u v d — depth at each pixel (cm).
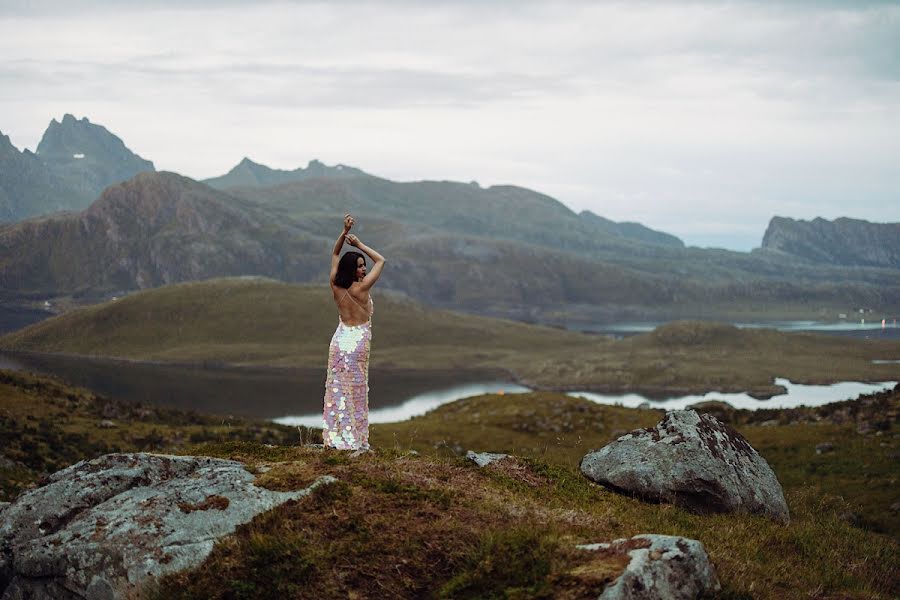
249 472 1311
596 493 1650
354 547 1107
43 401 6325
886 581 1437
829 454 3053
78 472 1328
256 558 1077
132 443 5438
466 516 1214
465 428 5481
